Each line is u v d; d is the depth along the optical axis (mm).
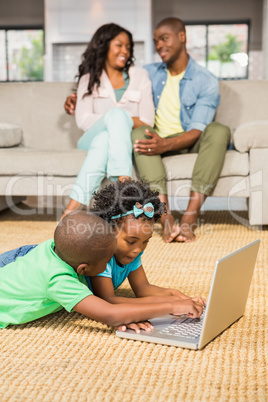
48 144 3248
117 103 2922
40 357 1140
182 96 2896
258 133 2535
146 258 2068
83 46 7031
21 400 941
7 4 10203
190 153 2766
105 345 1206
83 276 1306
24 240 2383
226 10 10062
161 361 1109
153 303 1241
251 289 1639
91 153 2477
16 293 1298
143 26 6824
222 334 1268
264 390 974
